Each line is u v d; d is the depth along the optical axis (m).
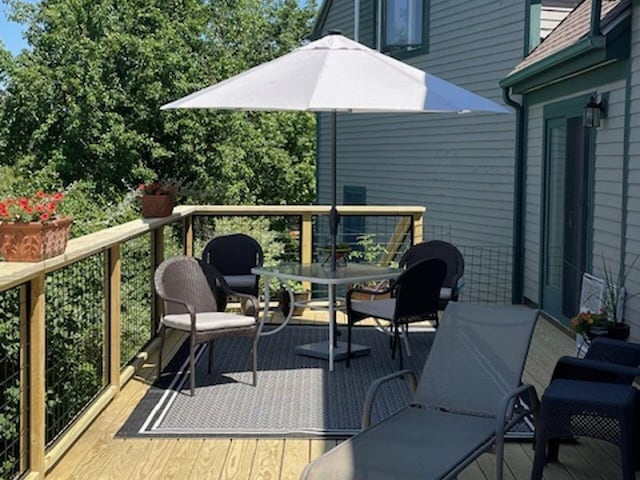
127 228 5.16
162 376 5.38
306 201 22.58
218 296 6.41
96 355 5.15
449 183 10.53
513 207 9.19
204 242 7.76
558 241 7.63
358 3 12.44
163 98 17.09
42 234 3.44
